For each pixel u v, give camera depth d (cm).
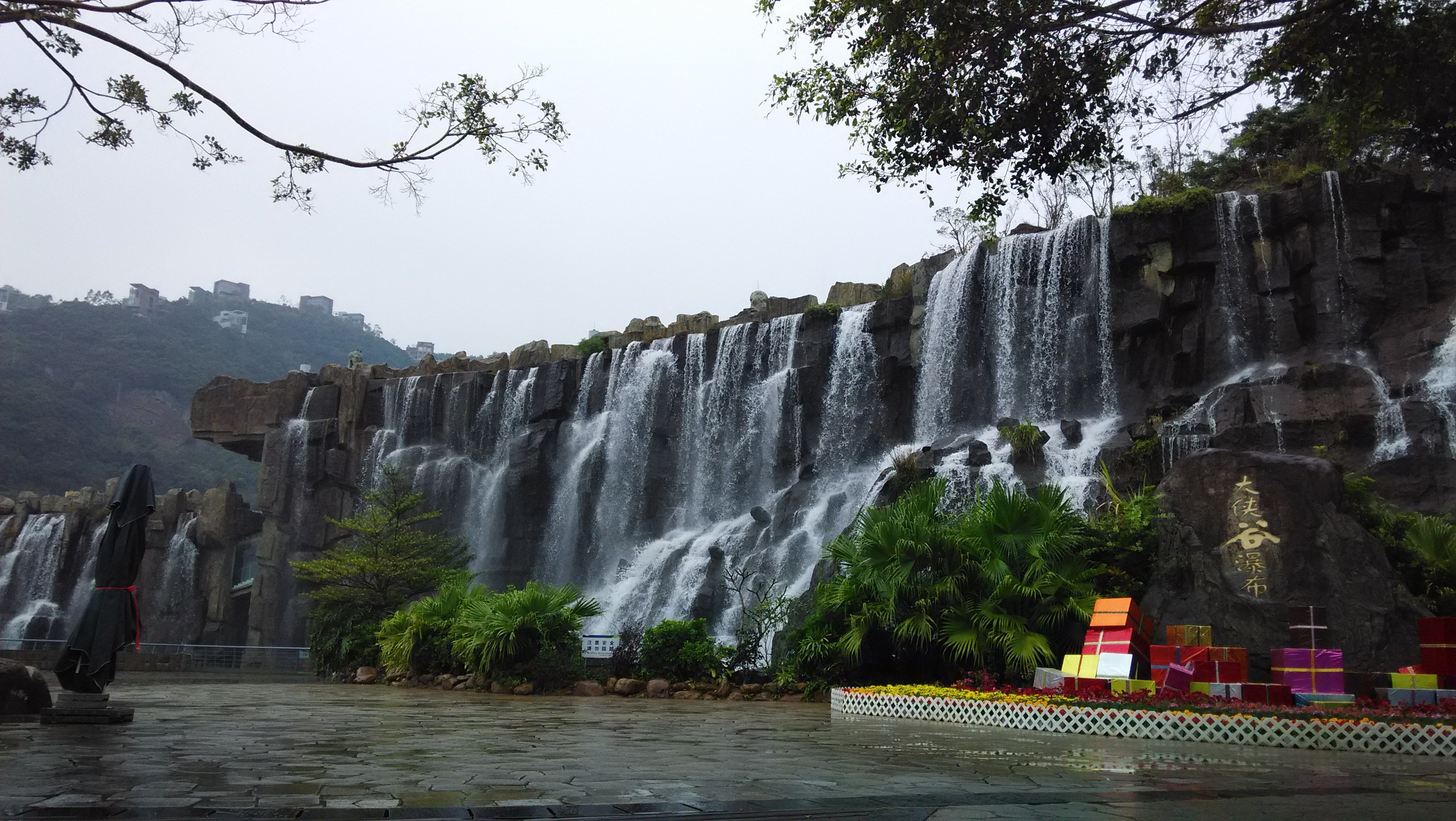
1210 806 626
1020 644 1522
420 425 5400
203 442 13150
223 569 5881
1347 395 2694
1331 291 2983
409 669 2481
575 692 2092
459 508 5028
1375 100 1127
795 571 3553
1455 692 1192
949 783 727
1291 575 1515
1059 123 1088
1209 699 1220
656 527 4481
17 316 13650
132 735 1045
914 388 3881
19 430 11088
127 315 14812
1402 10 1042
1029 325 3594
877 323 4012
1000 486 1700
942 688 1505
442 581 3291
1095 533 1752
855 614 1802
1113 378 3359
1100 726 1171
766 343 4397
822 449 4044
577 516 4694
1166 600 1605
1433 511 2292
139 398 13525
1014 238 3681
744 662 2064
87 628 1197
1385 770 840
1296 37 1062
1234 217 3194
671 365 4666
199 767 775
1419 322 2856
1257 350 3095
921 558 1692
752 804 623
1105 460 2875
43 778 696
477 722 1298
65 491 11000
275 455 5566
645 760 862
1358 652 1442
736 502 4269
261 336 16975
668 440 4581
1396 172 3003
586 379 4956
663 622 2144
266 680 3150
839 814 588
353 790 658
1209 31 971
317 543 5388
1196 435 2734
